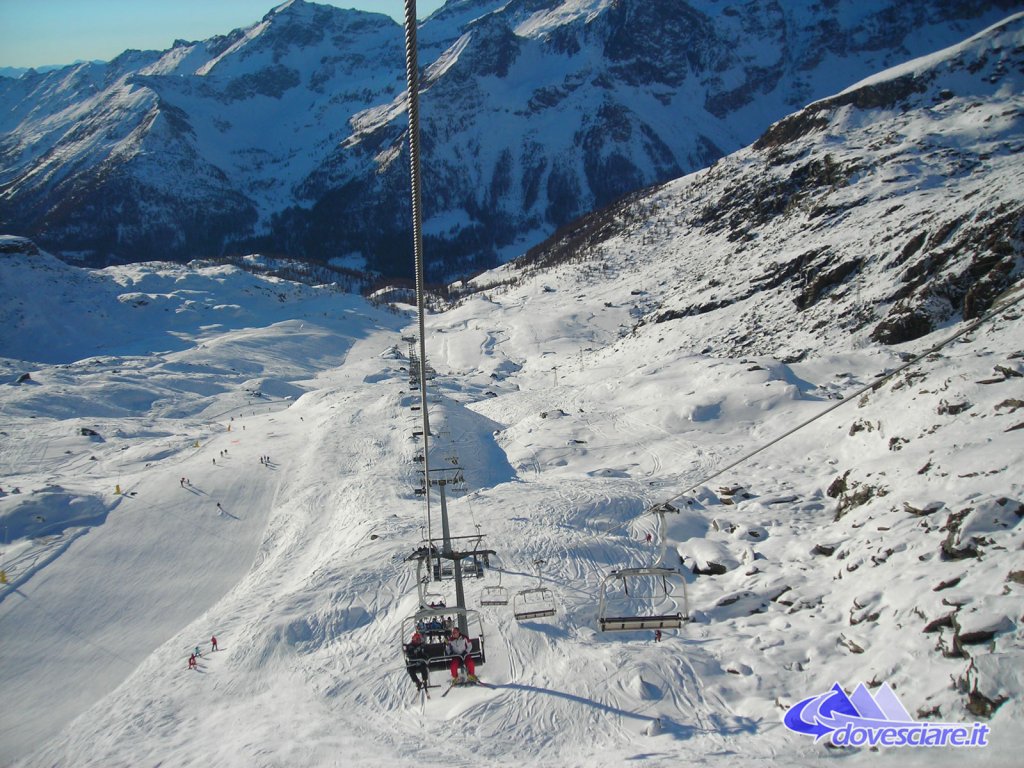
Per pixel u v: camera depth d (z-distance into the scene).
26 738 43.50
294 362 177.88
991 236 95.75
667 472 67.50
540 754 29.91
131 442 103.44
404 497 71.62
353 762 29.94
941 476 42.00
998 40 187.25
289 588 55.19
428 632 29.17
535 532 53.44
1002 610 28.28
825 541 43.41
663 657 35.34
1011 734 23.44
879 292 107.06
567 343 174.25
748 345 118.19
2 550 68.75
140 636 55.72
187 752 34.75
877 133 181.00
